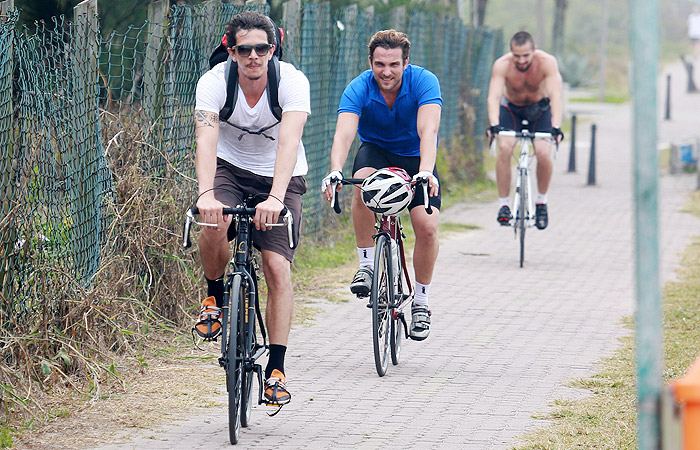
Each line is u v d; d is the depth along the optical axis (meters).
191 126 17.73
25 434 11.40
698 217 30.95
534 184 39.34
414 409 12.80
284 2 23.55
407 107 14.68
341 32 27.09
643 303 5.83
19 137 12.98
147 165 16.08
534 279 21.91
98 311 13.74
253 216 11.20
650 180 5.78
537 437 11.59
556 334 17.05
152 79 16.50
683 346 15.95
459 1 50.56
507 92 24.95
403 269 15.47
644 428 5.84
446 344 16.39
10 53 12.72
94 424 11.88
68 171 14.20
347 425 12.09
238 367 11.33
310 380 14.17
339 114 14.79
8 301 12.70
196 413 12.45
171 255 16.12
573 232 28.48
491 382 14.12
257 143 11.89
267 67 11.49
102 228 15.13
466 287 21.02
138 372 14.01
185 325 16.22
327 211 25.69
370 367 14.95
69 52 14.69
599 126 65.06
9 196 12.71
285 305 11.69
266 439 11.52
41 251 13.41
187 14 17.61
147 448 11.09
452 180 36.31
